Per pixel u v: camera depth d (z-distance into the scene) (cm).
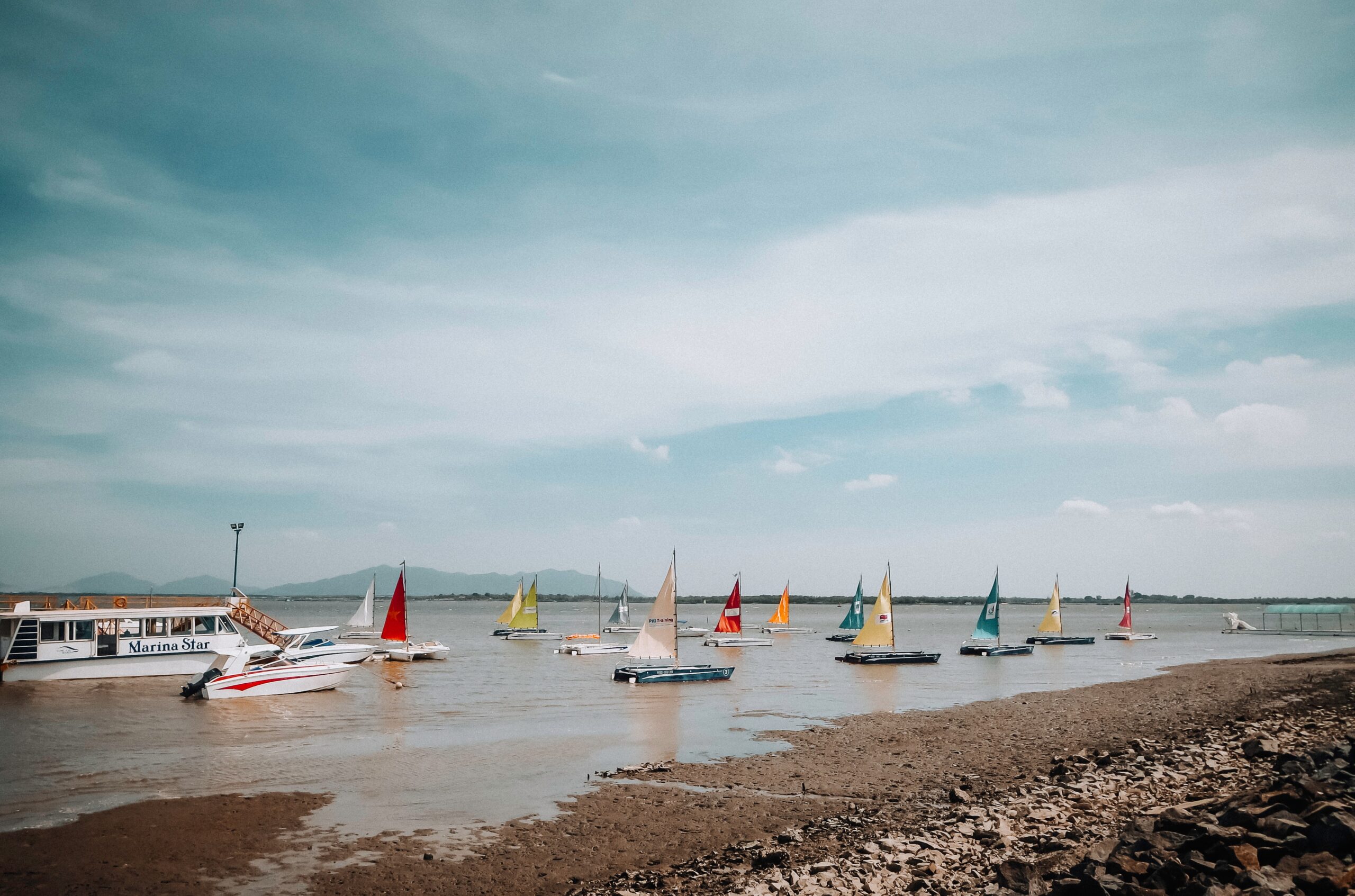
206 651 5722
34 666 5269
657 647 6225
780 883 1703
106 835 2248
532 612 11656
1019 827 2016
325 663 6141
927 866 1728
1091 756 2850
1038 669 7331
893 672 7144
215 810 2486
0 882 1914
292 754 3325
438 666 7462
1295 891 1265
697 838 2192
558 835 2239
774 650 10069
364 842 2191
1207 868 1381
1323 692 4488
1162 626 19825
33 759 3191
